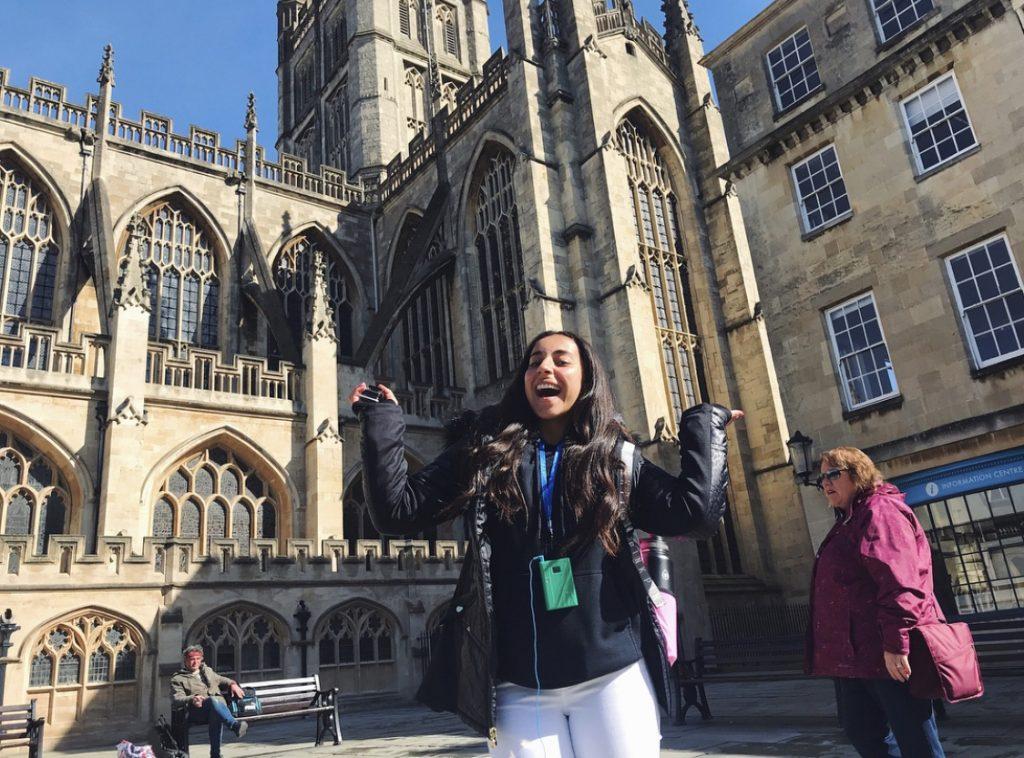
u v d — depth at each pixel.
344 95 61.06
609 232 32.62
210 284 39.78
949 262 18.02
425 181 43.72
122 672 20.81
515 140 35.94
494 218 38.41
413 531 2.89
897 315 18.59
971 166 17.75
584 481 2.62
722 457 2.68
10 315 33.25
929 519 17.48
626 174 36.22
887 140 19.41
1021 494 16.08
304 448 31.20
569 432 2.89
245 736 18.39
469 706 2.58
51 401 26.45
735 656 14.77
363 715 21.62
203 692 11.59
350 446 32.69
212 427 29.16
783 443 33.38
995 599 16.28
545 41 37.16
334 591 24.64
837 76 21.11
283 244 42.75
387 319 35.81
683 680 13.03
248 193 41.78
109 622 20.91
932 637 4.60
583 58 35.88
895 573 4.73
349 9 59.97
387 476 2.74
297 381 32.00
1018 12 17.23
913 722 4.78
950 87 18.50
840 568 5.23
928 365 17.86
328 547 25.00
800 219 21.16
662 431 29.22
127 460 26.14
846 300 19.81
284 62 71.69
